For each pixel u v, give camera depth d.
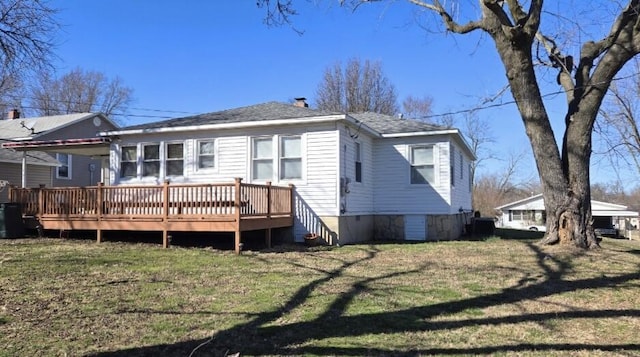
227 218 11.02
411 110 44.25
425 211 16.25
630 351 4.80
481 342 4.99
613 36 11.97
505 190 61.00
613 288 7.53
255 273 8.48
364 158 15.92
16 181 21.97
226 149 14.31
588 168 12.21
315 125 13.59
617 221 52.66
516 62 11.73
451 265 9.62
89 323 5.38
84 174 26.77
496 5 10.84
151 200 12.00
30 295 6.51
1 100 25.94
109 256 9.90
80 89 41.28
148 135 15.05
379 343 4.89
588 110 12.00
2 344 4.64
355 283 7.72
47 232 14.02
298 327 5.36
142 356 4.44
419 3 13.09
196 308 6.07
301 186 13.65
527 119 12.14
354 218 14.74
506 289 7.41
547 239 12.45
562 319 5.86
